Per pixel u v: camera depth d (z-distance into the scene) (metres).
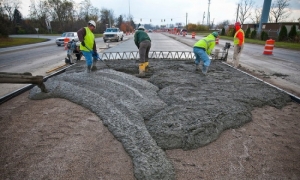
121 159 2.45
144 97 4.19
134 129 2.96
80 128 3.15
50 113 3.69
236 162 2.45
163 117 3.27
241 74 6.65
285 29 24.97
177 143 2.71
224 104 3.75
